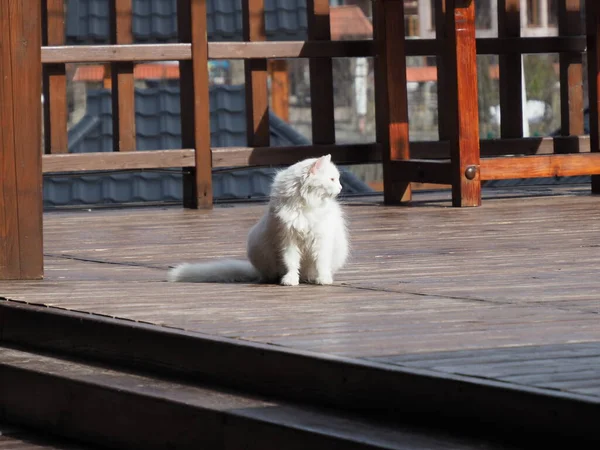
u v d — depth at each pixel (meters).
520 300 5.80
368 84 46.19
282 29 23.38
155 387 4.95
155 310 5.78
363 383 4.28
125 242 9.66
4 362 5.76
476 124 12.27
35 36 7.38
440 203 13.05
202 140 13.52
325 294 6.25
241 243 9.30
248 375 4.76
